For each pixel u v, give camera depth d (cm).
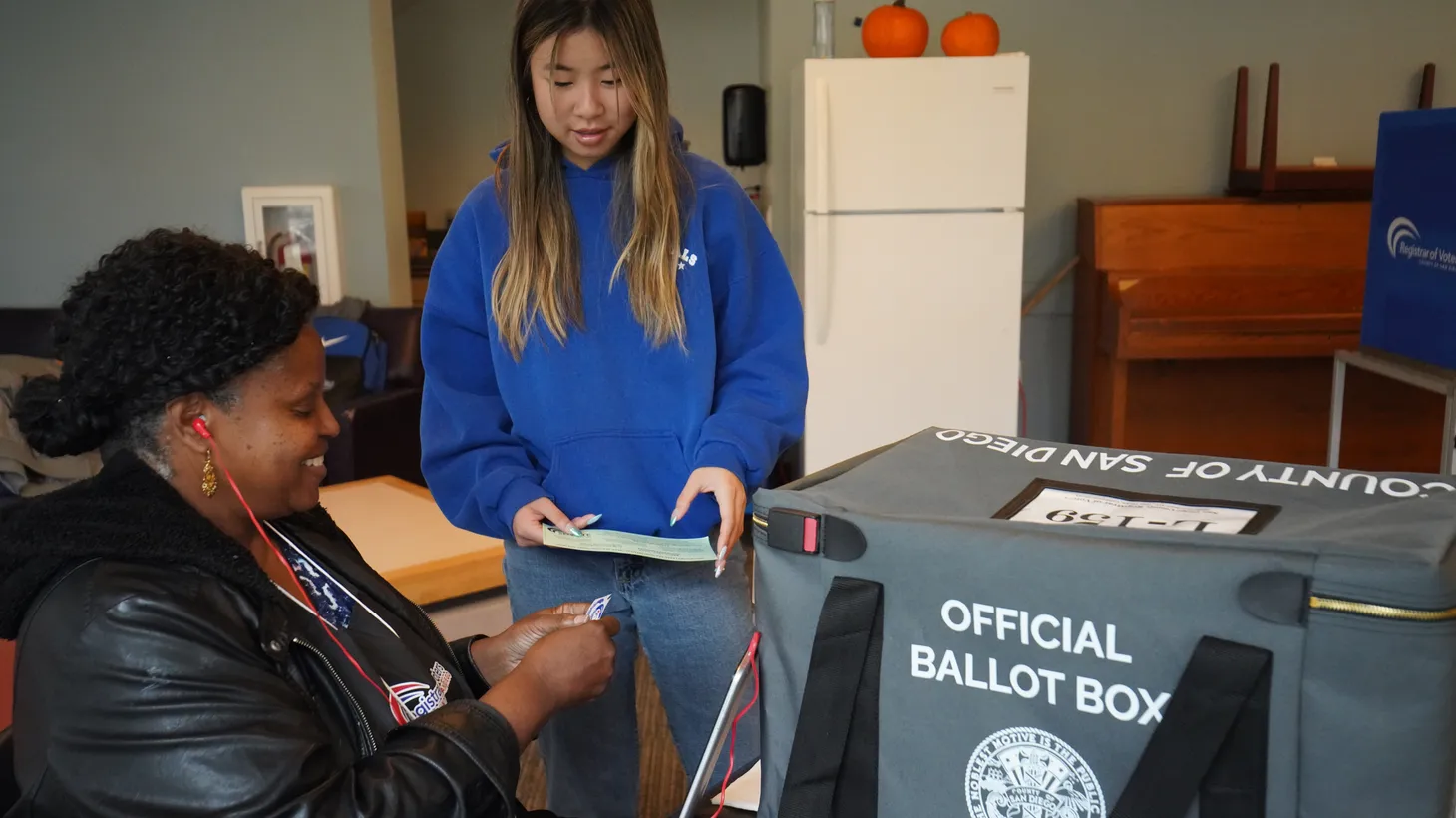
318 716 93
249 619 90
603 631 110
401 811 84
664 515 139
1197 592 63
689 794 90
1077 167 437
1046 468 83
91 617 82
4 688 157
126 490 89
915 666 73
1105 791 67
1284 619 61
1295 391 418
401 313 411
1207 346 379
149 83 445
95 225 456
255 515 97
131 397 88
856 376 380
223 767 81
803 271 382
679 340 137
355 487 276
